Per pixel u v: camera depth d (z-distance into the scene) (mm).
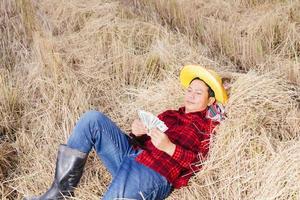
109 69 4266
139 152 2801
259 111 3189
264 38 4879
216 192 2832
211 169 2900
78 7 5328
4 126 3621
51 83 3934
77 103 3744
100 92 4043
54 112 3703
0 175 3158
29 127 3645
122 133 2932
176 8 5328
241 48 4691
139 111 2846
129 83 4199
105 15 5082
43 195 2883
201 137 2910
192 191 2840
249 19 5289
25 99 3885
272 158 2848
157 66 4234
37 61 4309
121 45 4457
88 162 3213
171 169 2688
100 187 3025
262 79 3443
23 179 3127
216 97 3000
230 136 2984
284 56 4594
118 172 2672
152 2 5566
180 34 4781
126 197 2590
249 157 2930
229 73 3938
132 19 5020
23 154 3357
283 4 5453
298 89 3697
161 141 2648
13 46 4625
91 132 2822
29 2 5203
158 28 4789
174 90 3773
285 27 4930
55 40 4668
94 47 4527
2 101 3760
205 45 4727
